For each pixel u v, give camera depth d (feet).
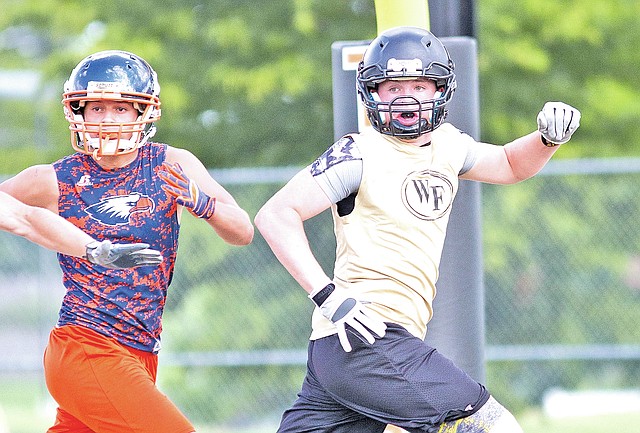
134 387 50.96
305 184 50.47
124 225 52.54
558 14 176.76
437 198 51.47
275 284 129.49
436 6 64.80
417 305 51.19
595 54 183.11
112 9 184.24
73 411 51.80
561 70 181.37
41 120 216.13
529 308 128.06
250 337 129.29
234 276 129.80
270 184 126.62
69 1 187.62
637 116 176.45
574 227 127.13
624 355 123.65
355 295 50.70
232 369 130.62
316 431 52.60
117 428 50.98
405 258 50.70
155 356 53.93
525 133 172.86
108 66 52.03
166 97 174.40
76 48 188.85
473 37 65.87
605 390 132.26
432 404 49.98
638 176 125.49
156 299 53.01
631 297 126.62
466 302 62.39
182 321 129.90
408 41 50.88
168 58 180.34
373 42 52.01
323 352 51.47
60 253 52.70
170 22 180.65
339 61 63.10
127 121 52.70
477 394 50.57
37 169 53.11
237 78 172.86
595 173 125.90
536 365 133.39
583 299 127.03
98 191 52.90
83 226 52.54
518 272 128.36
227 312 129.49
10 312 133.18
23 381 145.69
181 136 183.01
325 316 48.62
